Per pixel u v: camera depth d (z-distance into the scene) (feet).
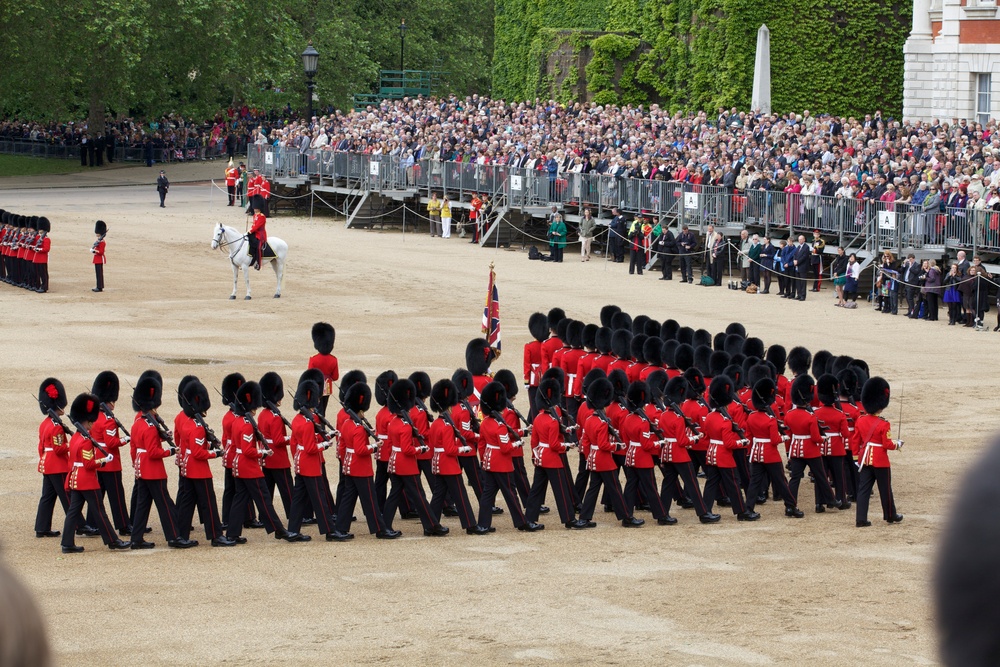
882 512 128.57
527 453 159.12
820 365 157.28
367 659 75.72
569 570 101.81
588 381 129.18
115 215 406.41
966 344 226.17
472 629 82.64
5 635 9.90
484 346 140.77
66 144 552.41
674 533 121.90
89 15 490.08
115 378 118.52
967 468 10.41
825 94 417.08
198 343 216.95
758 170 303.48
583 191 339.36
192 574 101.04
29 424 159.12
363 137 421.18
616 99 443.73
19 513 124.36
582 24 479.00
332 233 384.88
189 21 522.06
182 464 115.14
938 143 292.61
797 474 132.26
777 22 413.18
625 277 305.12
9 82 513.45
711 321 243.81
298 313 250.57
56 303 256.73
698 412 130.41
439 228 381.81
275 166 440.45
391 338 224.53
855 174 286.66
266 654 76.89
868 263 268.82
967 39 366.22
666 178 319.88
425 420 123.03
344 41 608.19
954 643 10.03
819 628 82.74
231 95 623.36
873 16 416.26
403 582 97.19
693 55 426.92
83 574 101.14
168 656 76.64
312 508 124.06
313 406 120.67
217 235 263.90
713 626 83.35
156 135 559.79
